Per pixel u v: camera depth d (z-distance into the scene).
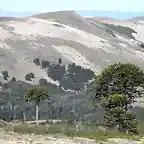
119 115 43.94
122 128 43.56
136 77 58.88
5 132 26.92
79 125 35.38
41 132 28.00
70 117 129.00
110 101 50.09
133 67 60.09
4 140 21.09
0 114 135.12
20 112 138.50
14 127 31.02
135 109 107.94
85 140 23.94
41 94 74.12
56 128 30.61
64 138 24.19
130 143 24.53
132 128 43.00
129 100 58.62
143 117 72.06
